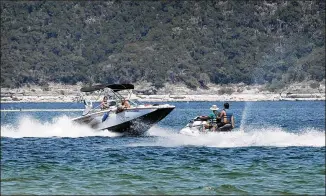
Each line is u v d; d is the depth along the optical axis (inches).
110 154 2970.0
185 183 2246.6
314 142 3213.6
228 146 3117.6
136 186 2203.5
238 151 2957.7
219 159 2748.5
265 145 3125.0
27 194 2095.2
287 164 2598.4
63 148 3257.9
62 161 2775.6
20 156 2952.8
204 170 2488.9
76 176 2379.4
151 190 2145.7
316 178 2305.6
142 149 3115.2
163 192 2118.6
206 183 2242.9
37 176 2378.2
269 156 2807.6
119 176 2374.5
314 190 2123.5
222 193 2101.4
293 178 2311.8
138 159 2795.3
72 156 2930.6
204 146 3139.8
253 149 3009.4
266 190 2129.7
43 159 2844.5
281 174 2389.3
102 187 2190.0
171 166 2591.0
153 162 2699.3
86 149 3186.5
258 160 2709.2
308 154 2847.0
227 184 2219.5
